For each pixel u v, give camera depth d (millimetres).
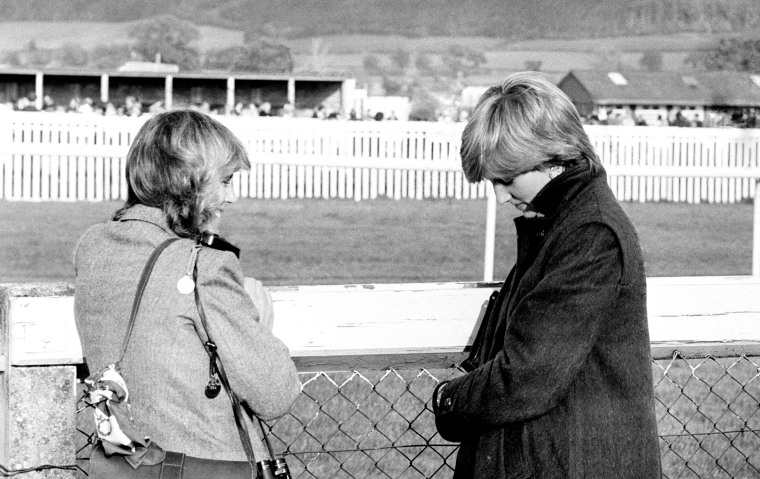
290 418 6285
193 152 3014
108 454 2939
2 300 3215
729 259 17562
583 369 2967
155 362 2889
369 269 15094
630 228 2971
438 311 3527
